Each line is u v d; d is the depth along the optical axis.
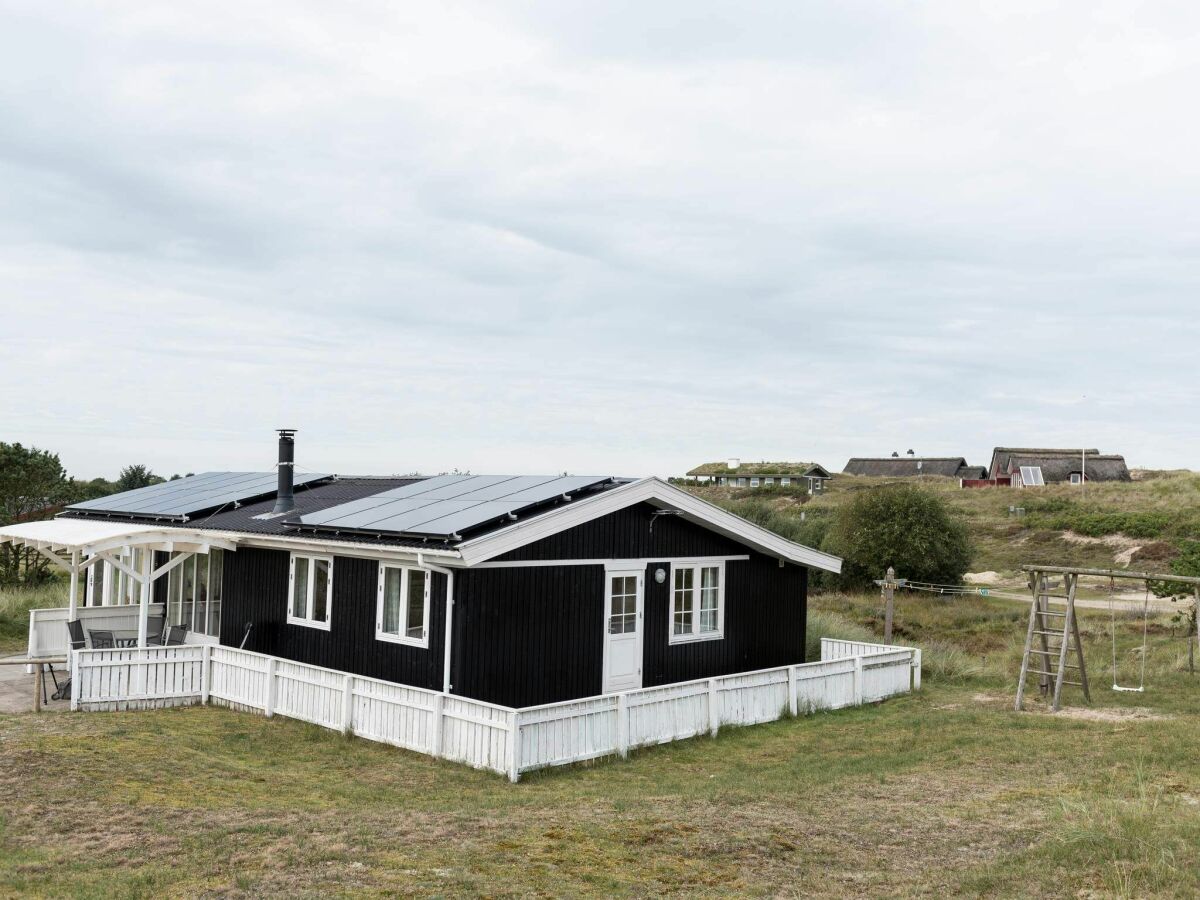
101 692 13.85
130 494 22.02
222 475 23.02
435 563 12.95
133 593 19.58
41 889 6.72
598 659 14.58
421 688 12.52
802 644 18.38
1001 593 34.06
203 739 12.18
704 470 81.25
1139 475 70.75
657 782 10.91
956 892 6.87
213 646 14.80
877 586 35.41
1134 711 14.23
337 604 15.07
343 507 16.34
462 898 6.65
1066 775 10.23
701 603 16.47
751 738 13.43
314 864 7.29
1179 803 8.88
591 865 7.44
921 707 15.56
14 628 21.27
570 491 14.61
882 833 8.30
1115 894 6.66
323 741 12.38
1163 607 29.58
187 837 7.93
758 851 7.82
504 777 10.88
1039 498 54.47
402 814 8.84
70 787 9.28
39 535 16.02
